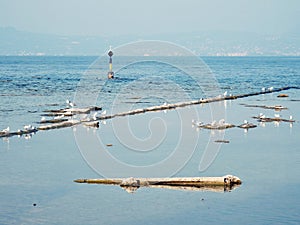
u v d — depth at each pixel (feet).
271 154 129.08
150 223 80.79
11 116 195.11
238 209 87.20
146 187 99.91
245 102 255.70
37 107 224.74
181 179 101.60
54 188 98.07
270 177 107.24
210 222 81.10
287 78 473.67
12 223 80.02
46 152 129.08
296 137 153.28
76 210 86.28
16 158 121.80
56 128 166.20
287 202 90.79
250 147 137.90
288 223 80.64
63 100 255.91
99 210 86.38
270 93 311.47
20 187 98.22
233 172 111.24
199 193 96.12
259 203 90.22
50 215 83.66
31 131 158.40
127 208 87.40
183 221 81.46
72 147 135.85
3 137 148.87
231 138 151.43
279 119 189.78
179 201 91.35
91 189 98.07
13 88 325.21
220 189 98.78
